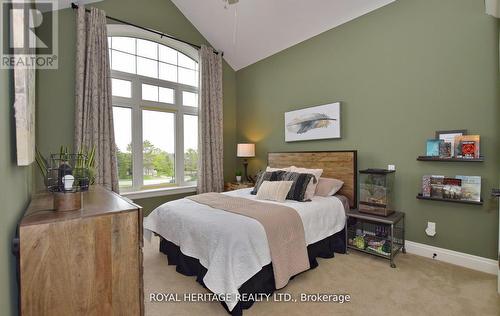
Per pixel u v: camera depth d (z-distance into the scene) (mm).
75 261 1009
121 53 3803
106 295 1076
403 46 2840
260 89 4617
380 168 3045
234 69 5094
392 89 2934
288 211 2336
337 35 3451
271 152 4387
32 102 1368
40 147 3016
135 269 1146
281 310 1838
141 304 1164
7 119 918
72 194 1120
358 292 2059
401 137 2869
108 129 3385
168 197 4156
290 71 4086
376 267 2494
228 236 1850
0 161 815
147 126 4051
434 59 2623
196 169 4641
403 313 1791
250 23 3938
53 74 3088
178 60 4434
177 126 4371
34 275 936
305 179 2949
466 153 2365
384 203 2740
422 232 2727
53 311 968
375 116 3084
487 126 2324
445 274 2320
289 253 2105
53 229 965
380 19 3021
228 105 5020
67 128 3188
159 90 4184
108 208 1162
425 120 2689
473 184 2354
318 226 2551
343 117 3400
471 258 2416
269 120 4465
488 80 2314
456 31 2484
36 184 2816
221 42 4551
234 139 5113
